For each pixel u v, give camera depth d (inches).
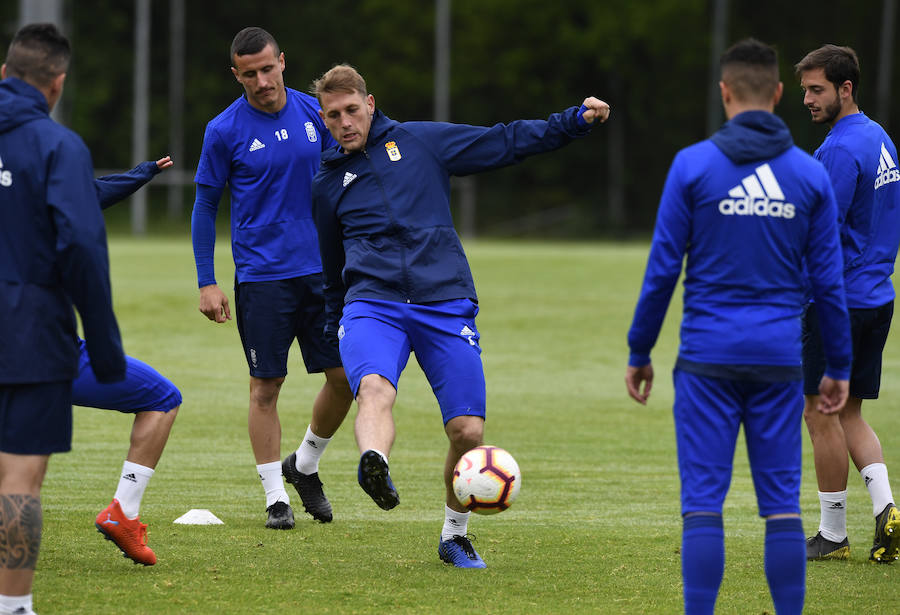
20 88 366.0
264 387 560.7
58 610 389.4
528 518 566.9
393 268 460.4
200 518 545.6
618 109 4490.7
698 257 363.9
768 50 369.7
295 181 573.0
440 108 3924.7
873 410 925.8
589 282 1985.7
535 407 925.8
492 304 1644.9
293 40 4709.6
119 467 666.2
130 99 4601.4
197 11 4640.8
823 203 364.8
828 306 366.6
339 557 479.8
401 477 666.2
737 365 357.1
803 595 362.3
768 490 364.2
